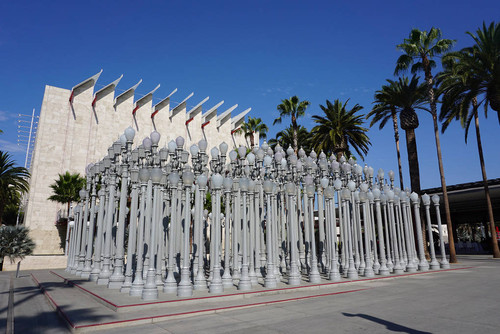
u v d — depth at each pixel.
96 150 42.28
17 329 6.71
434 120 27.94
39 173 38.94
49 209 38.66
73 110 41.94
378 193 16.12
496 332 5.50
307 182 12.98
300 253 16.30
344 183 16.00
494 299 8.77
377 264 15.61
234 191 13.51
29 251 27.34
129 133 12.16
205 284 10.41
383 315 7.02
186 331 6.08
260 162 14.10
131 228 10.35
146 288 8.67
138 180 10.75
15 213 57.94
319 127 33.25
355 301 8.87
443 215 47.97
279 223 16.44
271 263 11.23
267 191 11.58
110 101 44.50
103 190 14.76
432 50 27.86
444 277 14.56
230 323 6.64
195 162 12.30
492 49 24.95
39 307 9.18
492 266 20.30
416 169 28.97
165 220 14.54
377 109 31.73
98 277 12.22
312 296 9.72
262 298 9.40
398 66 29.08
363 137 33.50
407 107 29.72
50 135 40.19
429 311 7.35
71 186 34.31
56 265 28.02
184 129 51.19
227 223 11.87
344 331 5.77
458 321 6.34
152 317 6.95
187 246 9.62
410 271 16.45
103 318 6.93
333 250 13.14
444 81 26.14
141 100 47.72
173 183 10.70
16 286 14.49
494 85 25.84
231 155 14.91
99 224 13.98
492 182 38.34
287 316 7.16
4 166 36.00
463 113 27.14
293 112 37.75
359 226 15.95
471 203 40.59
